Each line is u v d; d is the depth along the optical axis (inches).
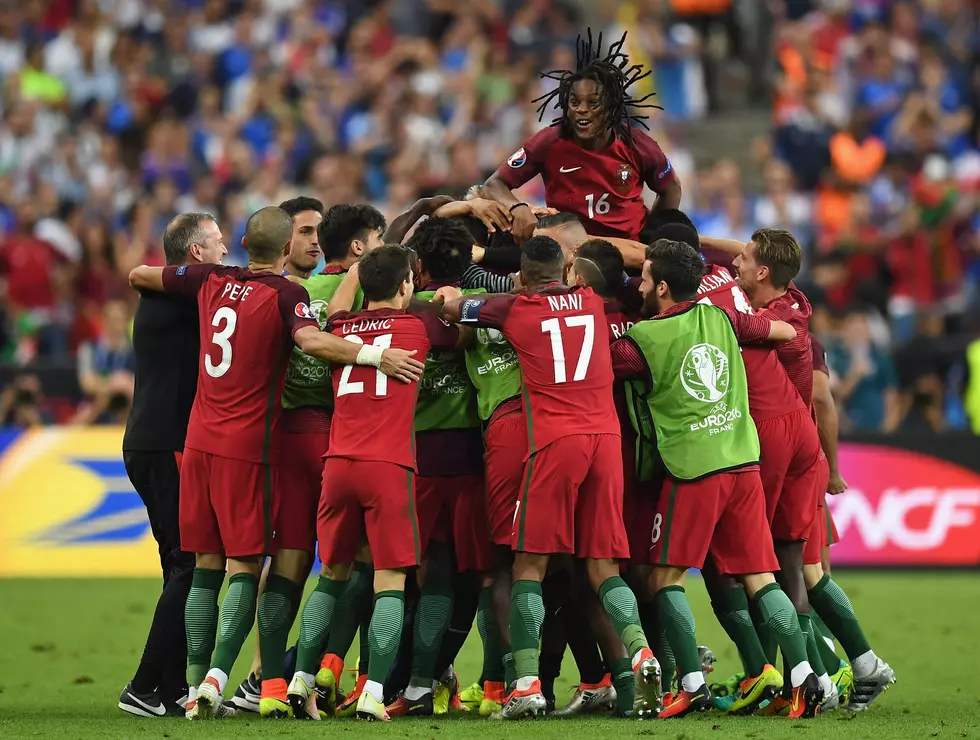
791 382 920.3
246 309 872.3
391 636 837.8
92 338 2089.1
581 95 960.9
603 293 927.7
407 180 2305.6
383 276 879.1
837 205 2342.5
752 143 2605.8
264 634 871.7
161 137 2472.9
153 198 2321.6
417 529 856.3
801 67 2576.3
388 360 851.4
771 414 895.7
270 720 839.7
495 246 1010.7
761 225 2292.1
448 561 908.0
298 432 900.6
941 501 1758.1
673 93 2679.6
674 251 890.7
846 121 2493.8
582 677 910.4
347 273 933.8
